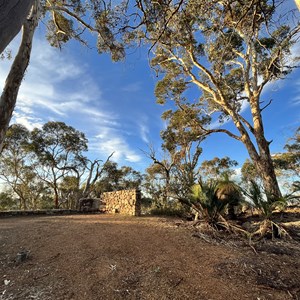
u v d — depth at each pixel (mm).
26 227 6809
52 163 24438
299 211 9500
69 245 5051
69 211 12727
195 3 4297
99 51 9719
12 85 3734
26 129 22984
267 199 6430
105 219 9148
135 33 5098
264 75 13508
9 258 4270
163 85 15883
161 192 15477
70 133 25094
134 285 3447
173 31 5586
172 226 7285
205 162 24656
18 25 1062
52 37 10484
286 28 5539
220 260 4375
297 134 20688
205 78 15625
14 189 24484
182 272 3867
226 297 3164
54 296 3127
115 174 28469
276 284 3500
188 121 17000
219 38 6156
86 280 3564
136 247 5023
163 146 19016
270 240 5902
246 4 4180
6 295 3104
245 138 13273
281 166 22250
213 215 7031
